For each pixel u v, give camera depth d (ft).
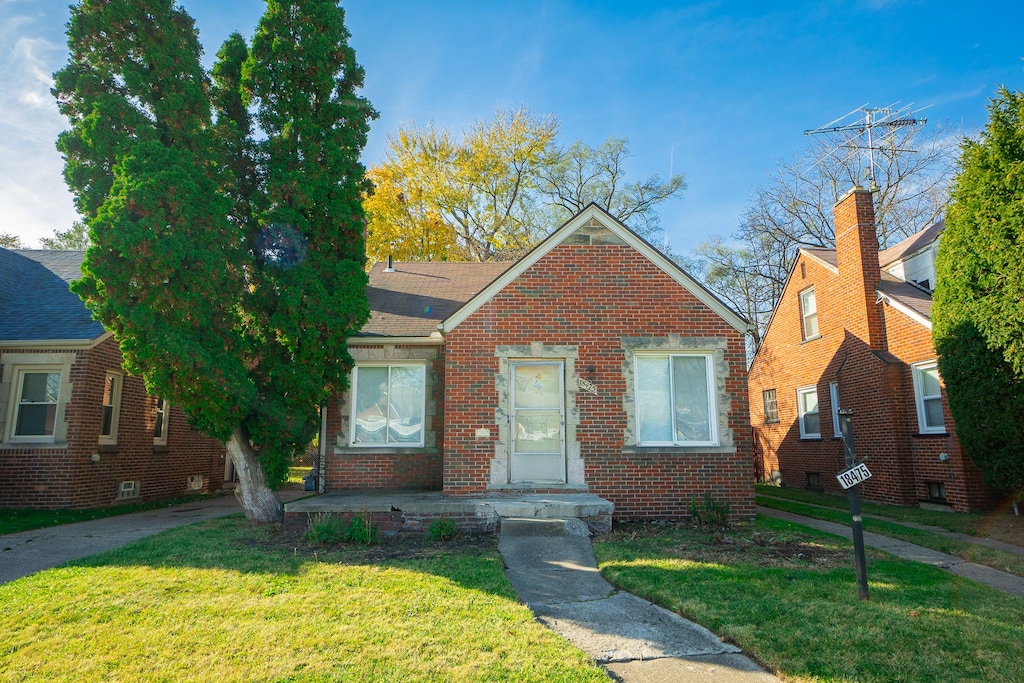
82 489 42.98
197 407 31.91
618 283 37.17
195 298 30.73
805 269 57.52
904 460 43.52
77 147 31.65
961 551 27.32
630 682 14.55
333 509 31.65
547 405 36.81
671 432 36.42
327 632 17.01
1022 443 31.99
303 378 33.96
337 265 35.37
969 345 34.22
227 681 14.06
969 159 34.76
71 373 43.42
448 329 36.58
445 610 18.85
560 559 26.16
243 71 35.73
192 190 30.27
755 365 69.21
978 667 14.60
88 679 14.19
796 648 15.83
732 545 28.04
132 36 32.45
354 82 37.40
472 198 106.73
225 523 34.47
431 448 40.70
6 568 24.80
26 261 55.47
